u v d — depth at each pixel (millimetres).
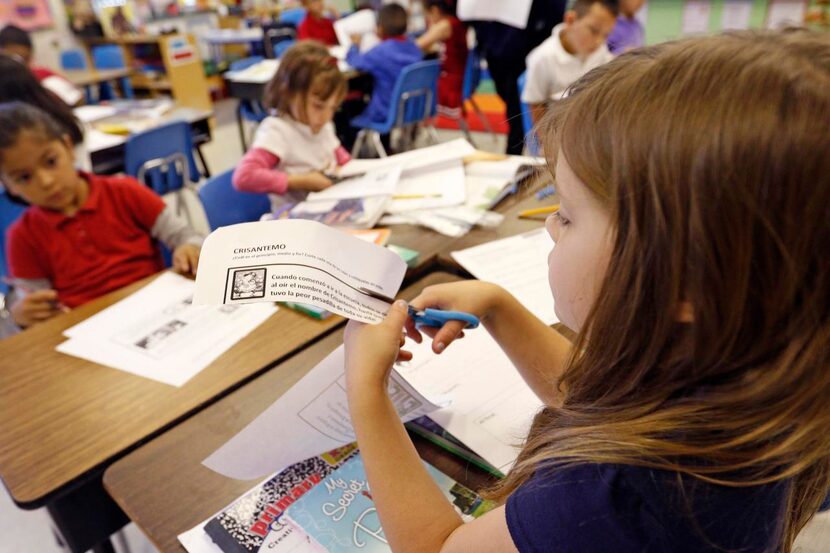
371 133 3592
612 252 365
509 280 1025
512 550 371
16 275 1426
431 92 3547
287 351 891
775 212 300
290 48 1858
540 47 2424
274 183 1646
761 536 361
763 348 331
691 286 328
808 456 354
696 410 353
